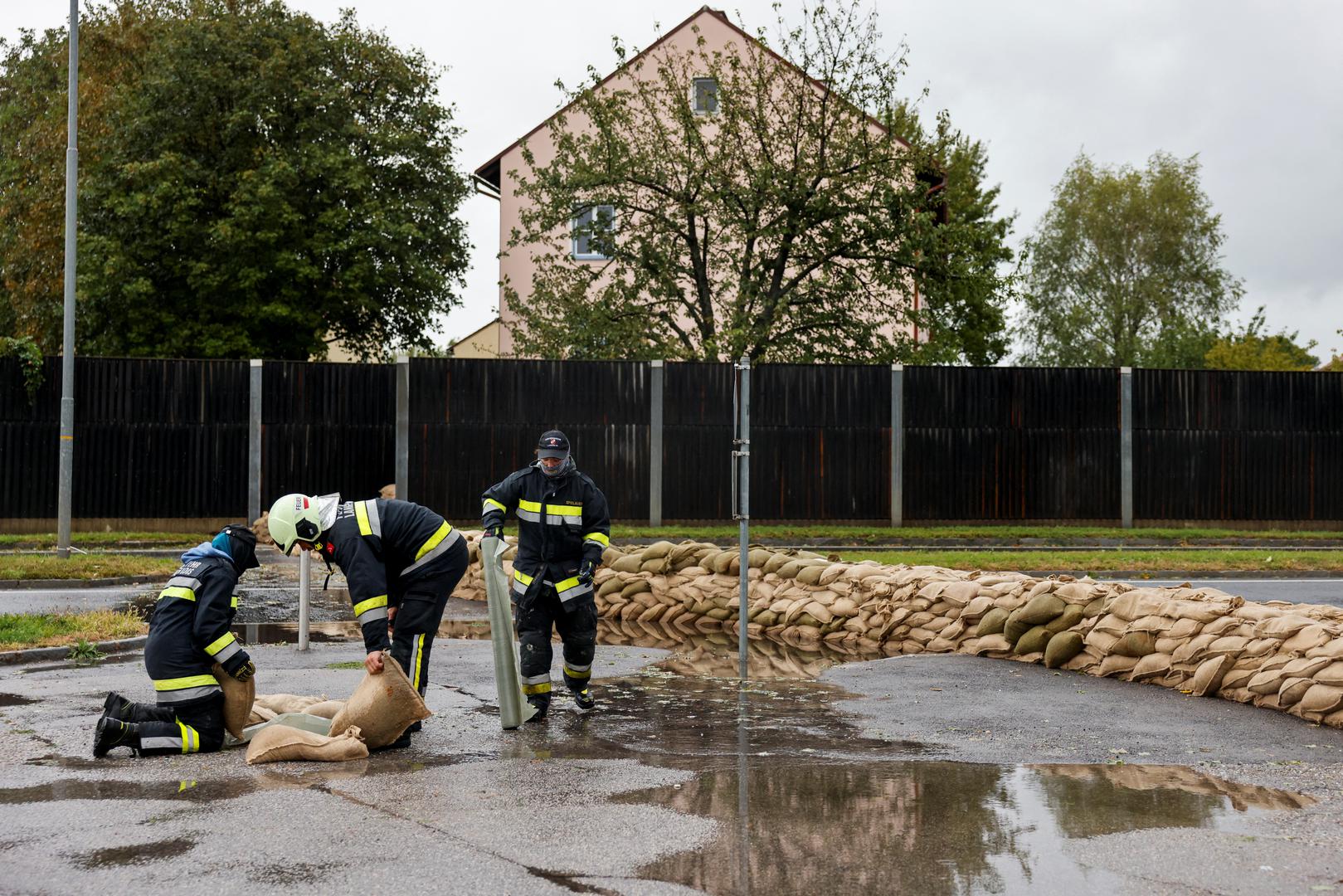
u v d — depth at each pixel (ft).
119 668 28.76
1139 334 169.27
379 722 19.84
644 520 79.41
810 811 16.08
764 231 87.04
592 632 23.73
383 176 112.16
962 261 90.33
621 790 17.25
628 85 116.57
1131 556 60.64
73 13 64.69
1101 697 25.35
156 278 104.73
